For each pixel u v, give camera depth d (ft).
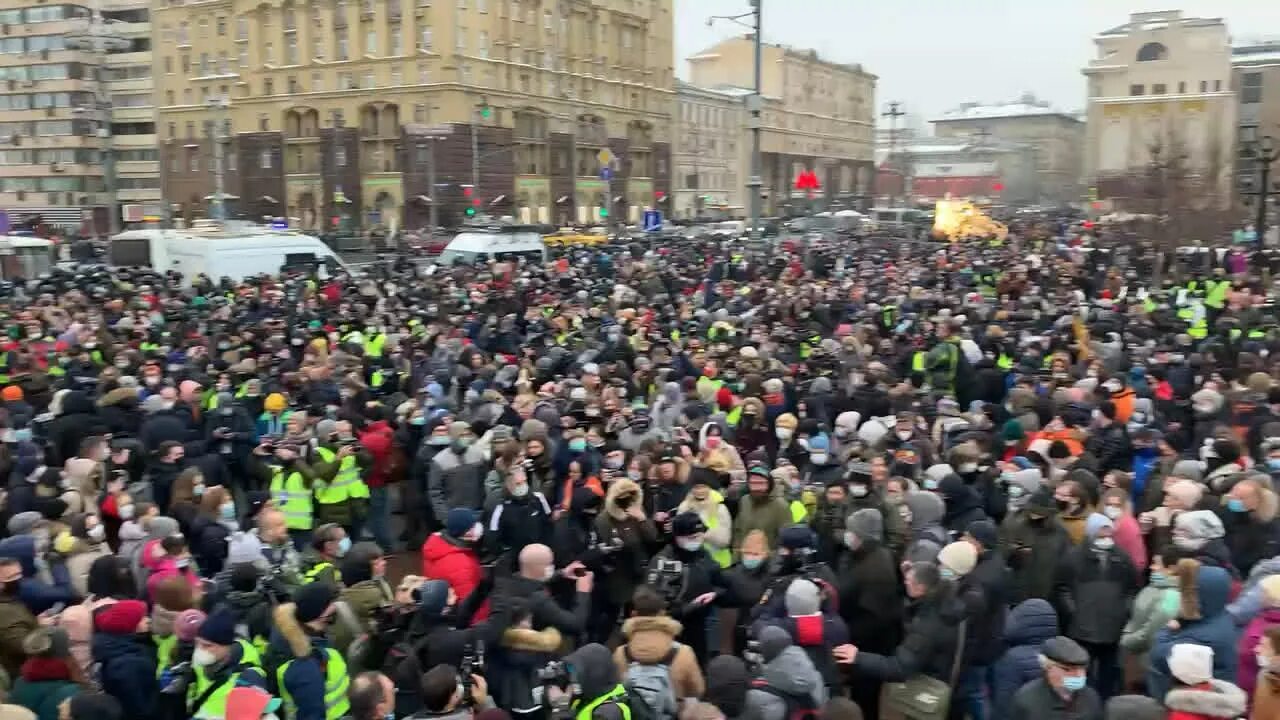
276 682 18.08
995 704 20.66
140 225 243.81
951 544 21.30
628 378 45.32
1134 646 22.54
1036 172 430.61
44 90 312.91
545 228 181.27
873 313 63.67
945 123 485.56
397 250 161.58
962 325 54.75
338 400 42.14
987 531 23.11
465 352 49.08
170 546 23.18
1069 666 17.67
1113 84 321.73
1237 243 150.71
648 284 80.74
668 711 18.39
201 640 17.99
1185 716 16.67
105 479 30.76
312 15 250.37
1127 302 70.95
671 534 24.50
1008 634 20.89
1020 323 57.31
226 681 17.98
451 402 41.22
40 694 18.43
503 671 20.75
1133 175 179.83
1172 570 22.00
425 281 83.05
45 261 108.27
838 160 428.97
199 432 38.32
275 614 18.54
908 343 54.49
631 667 18.80
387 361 49.52
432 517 37.50
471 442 33.53
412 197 238.48
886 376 44.11
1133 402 38.68
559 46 267.39
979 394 46.01
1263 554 26.43
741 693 17.34
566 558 25.86
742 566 25.08
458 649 19.06
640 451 32.04
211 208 266.98
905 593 23.34
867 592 23.26
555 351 51.60
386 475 37.19
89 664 20.27
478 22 239.50
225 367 45.75
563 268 95.71
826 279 87.30
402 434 37.60
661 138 312.09
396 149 242.37
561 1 265.95
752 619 22.79
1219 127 267.39
